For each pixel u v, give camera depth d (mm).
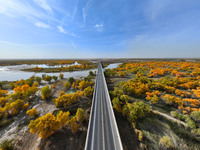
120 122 29703
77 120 30172
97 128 23859
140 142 22312
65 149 22438
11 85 63312
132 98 43469
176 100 35312
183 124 26000
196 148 19781
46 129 23203
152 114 31125
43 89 47375
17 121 32250
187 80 53469
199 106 32844
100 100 37969
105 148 18891
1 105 39344
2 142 23781
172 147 19625
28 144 23922
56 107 40219
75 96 41812
